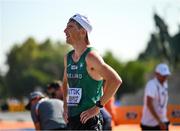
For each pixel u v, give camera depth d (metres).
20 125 37.50
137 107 34.84
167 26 59.59
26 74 163.38
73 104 8.52
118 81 8.19
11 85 164.25
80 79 8.45
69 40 8.52
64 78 9.24
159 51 68.50
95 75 8.38
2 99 161.88
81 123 8.41
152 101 15.79
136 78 141.00
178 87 56.62
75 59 8.56
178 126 29.72
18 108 91.19
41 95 15.00
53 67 169.62
